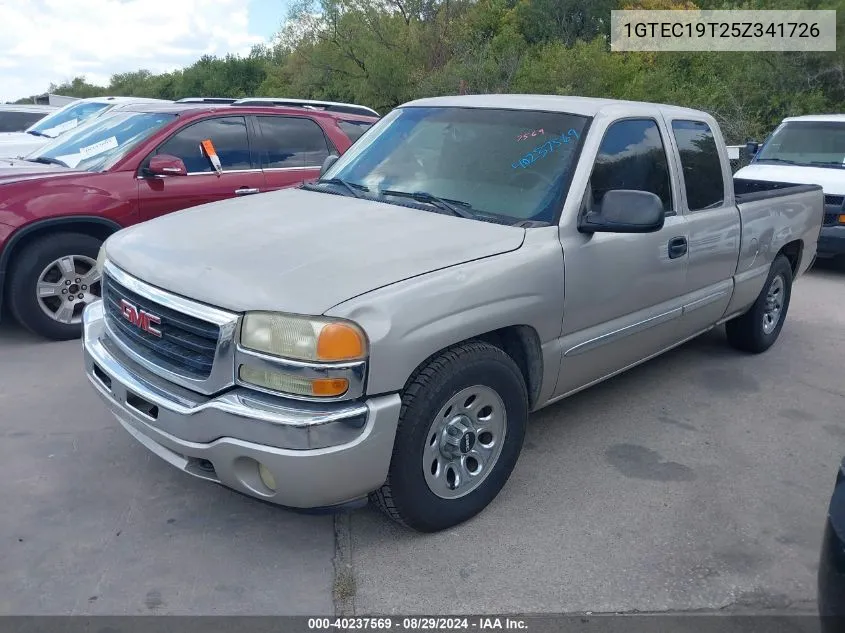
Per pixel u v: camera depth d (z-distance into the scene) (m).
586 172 3.71
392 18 26.56
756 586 3.06
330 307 2.72
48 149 6.77
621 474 3.93
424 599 2.91
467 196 3.78
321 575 3.03
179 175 5.88
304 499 2.81
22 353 5.38
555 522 3.45
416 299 2.89
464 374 3.10
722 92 21.52
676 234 4.30
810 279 8.91
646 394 5.03
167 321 3.01
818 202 6.19
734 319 5.76
